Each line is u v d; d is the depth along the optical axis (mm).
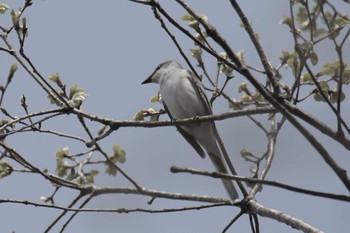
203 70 11383
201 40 10711
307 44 7809
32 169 9555
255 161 10805
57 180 9781
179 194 9625
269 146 10852
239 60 7977
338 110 7262
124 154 10203
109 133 10344
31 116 10117
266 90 7906
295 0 7922
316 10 7621
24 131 10023
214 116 9109
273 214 9609
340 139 7262
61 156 10352
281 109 7238
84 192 9469
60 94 10617
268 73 8195
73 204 9477
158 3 8648
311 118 7508
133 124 10250
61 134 10195
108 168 10195
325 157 6949
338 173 6875
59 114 10242
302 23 7844
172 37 10453
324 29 7773
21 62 10445
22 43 10102
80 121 10234
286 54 10648
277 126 10875
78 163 10367
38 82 10500
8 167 9836
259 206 9867
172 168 6469
